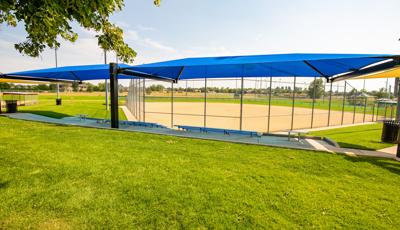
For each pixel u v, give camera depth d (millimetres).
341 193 3859
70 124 11359
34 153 5879
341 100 33344
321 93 22641
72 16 3596
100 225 2912
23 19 3156
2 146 6590
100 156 5711
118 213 3174
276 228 2889
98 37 4711
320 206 3432
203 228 2867
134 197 3617
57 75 15305
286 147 6922
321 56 6523
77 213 3162
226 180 4328
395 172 4883
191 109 24875
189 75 13609
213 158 5727
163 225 2922
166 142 7496
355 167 5168
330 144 7742
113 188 3920
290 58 6699
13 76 13867
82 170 4719
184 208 3316
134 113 18297
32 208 3256
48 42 4164
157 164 5184
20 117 14547
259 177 4504
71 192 3746
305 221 3051
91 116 16406
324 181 4352
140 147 6727
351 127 12797
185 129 10734
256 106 30000
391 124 8008
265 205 3432
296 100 36875
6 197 3529
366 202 3570
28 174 4461
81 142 7250
